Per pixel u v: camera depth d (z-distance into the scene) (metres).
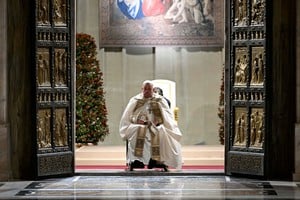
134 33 16.59
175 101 15.82
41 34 12.44
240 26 12.54
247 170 12.50
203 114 16.67
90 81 15.95
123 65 16.62
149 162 13.16
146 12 16.58
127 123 13.35
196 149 15.30
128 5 16.55
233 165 12.68
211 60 16.66
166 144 13.12
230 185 11.81
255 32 12.38
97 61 16.08
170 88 14.62
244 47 12.54
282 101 12.32
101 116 16.08
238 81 12.62
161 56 16.66
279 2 12.23
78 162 14.35
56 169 12.59
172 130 13.20
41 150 12.42
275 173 12.37
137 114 13.36
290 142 12.33
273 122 12.36
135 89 16.66
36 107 12.31
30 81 12.35
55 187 11.66
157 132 13.13
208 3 16.59
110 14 16.58
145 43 16.58
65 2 12.72
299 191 11.21
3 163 12.25
